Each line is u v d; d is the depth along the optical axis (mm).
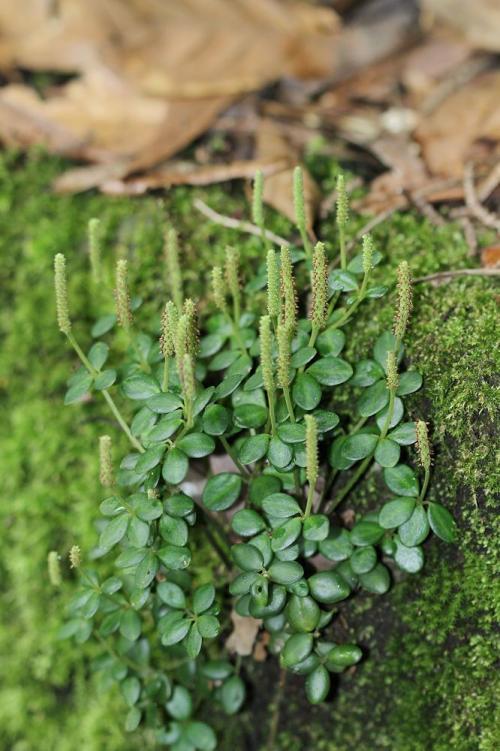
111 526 457
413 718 487
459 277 502
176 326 446
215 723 524
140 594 462
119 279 462
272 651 489
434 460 480
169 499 458
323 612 470
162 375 475
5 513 572
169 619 462
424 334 489
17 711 565
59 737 562
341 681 501
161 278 551
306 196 550
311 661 467
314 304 449
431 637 483
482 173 551
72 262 569
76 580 564
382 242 531
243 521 460
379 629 493
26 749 565
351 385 495
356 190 562
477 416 473
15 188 583
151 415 469
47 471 565
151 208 565
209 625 456
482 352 475
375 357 473
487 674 469
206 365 518
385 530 467
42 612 567
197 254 550
